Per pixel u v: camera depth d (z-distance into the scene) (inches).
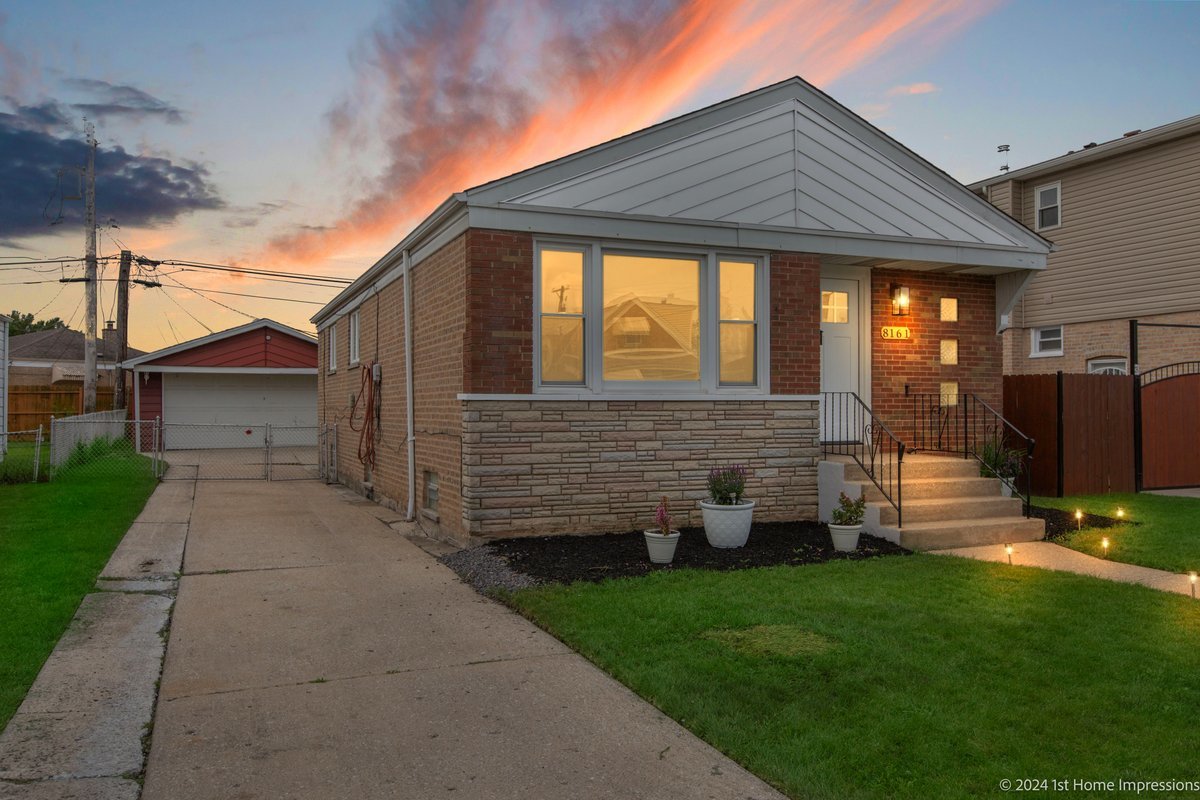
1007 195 876.6
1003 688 184.4
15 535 358.6
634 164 365.4
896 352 439.5
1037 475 505.0
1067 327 832.3
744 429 384.2
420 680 197.9
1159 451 537.0
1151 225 751.1
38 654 210.2
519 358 348.2
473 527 342.0
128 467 700.0
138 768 151.3
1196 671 194.4
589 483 358.3
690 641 217.6
